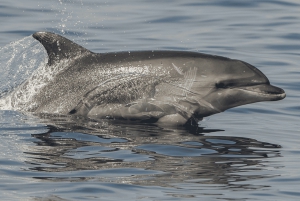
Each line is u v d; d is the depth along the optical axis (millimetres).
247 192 27062
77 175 28688
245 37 59625
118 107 38062
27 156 31188
